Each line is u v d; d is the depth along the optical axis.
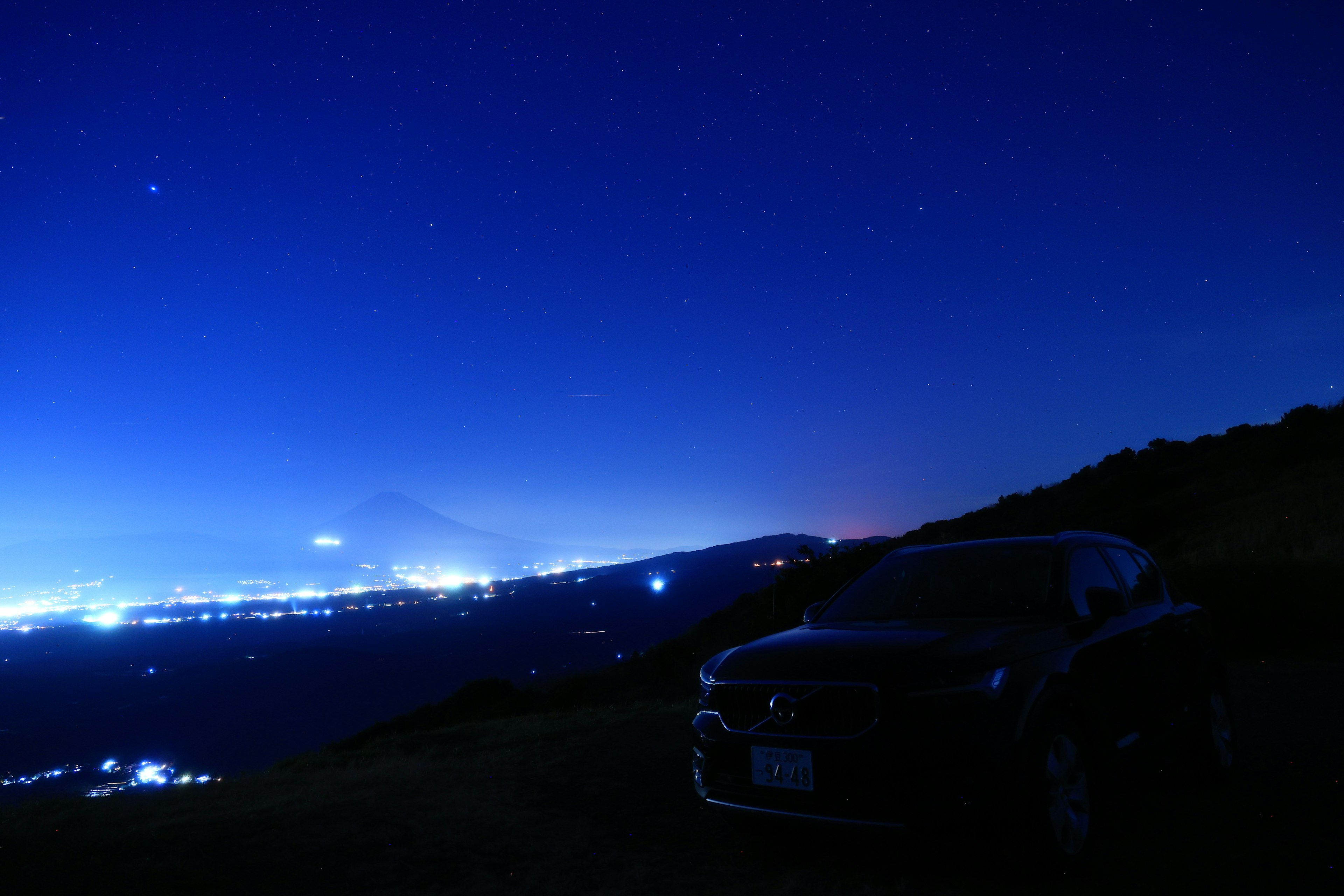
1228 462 28.83
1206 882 3.73
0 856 4.54
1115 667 4.48
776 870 4.20
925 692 3.67
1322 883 3.67
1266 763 5.87
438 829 5.10
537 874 4.26
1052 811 3.79
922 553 5.47
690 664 22.11
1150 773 5.68
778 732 3.96
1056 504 33.00
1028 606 4.53
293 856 4.57
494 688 23.55
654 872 4.24
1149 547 22.97
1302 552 16.34
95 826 5.27
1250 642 11.92
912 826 3.59
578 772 6.69
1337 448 25.59
